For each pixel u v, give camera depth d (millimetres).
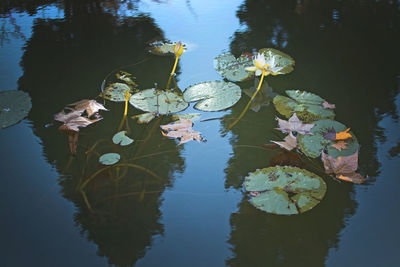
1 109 1768
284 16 2738
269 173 1400
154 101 1835
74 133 1667
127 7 2934
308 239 1208
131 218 1285
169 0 3090
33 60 2188
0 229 1245
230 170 1479
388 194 1350
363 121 1703
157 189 1397
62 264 1133
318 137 1594
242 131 1678
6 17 2732
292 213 1241
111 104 1861
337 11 2789
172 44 2363
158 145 1607
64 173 1460
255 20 2680
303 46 2312
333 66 2117
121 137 1616
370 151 1535
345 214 1287
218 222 1276
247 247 1188
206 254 1164
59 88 1944
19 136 1639
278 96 1876
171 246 1194
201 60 2195
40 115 1759
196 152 1570
